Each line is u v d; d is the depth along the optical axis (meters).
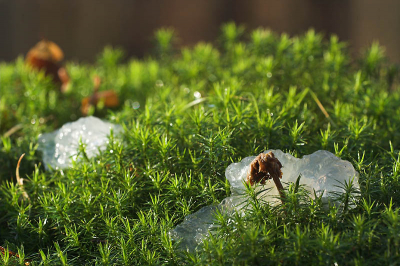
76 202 0.50
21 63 0.76
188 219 0.47
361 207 0.46
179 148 0.52
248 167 0.47
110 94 0.66
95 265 0.46
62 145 0.54
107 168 0.52
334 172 0.46
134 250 0.47
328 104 0.61
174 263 0.46
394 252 0.44
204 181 0.49
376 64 0.66
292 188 0.46
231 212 0.47
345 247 0.44
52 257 0.47
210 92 0.62
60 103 0.67
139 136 0.51
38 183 0.52
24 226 0.50
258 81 0.65
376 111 0.57
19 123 0.63
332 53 0.67
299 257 0.44
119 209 0.48
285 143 0.51
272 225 0.45
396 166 0.48
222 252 0.44
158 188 0.49
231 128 0.52
